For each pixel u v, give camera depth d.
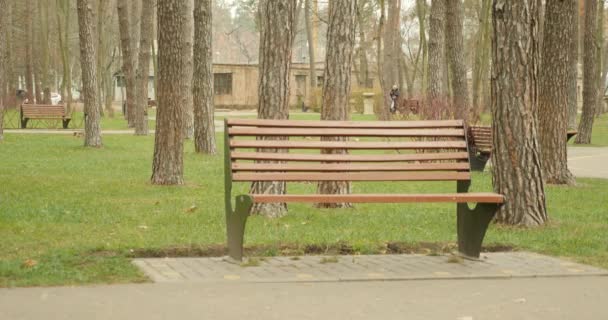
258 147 7.71
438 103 21.92
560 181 15.29
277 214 10.41
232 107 66.31
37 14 56.22
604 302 6.18
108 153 21.64
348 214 10.72
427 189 14.55
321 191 11.51
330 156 7.82
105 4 50.81
